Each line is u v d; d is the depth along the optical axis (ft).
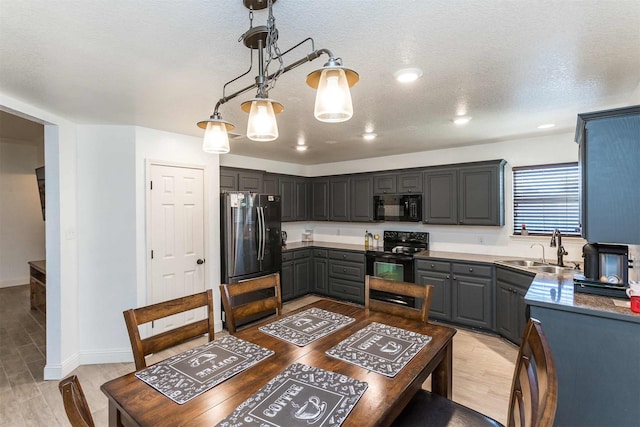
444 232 14.79
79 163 9.96
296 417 3.46
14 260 19.45
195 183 12.01
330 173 18.95
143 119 9.58
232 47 5.41
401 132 11.44
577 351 6.07
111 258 10.22
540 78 6.78
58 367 9.18
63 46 5.31
